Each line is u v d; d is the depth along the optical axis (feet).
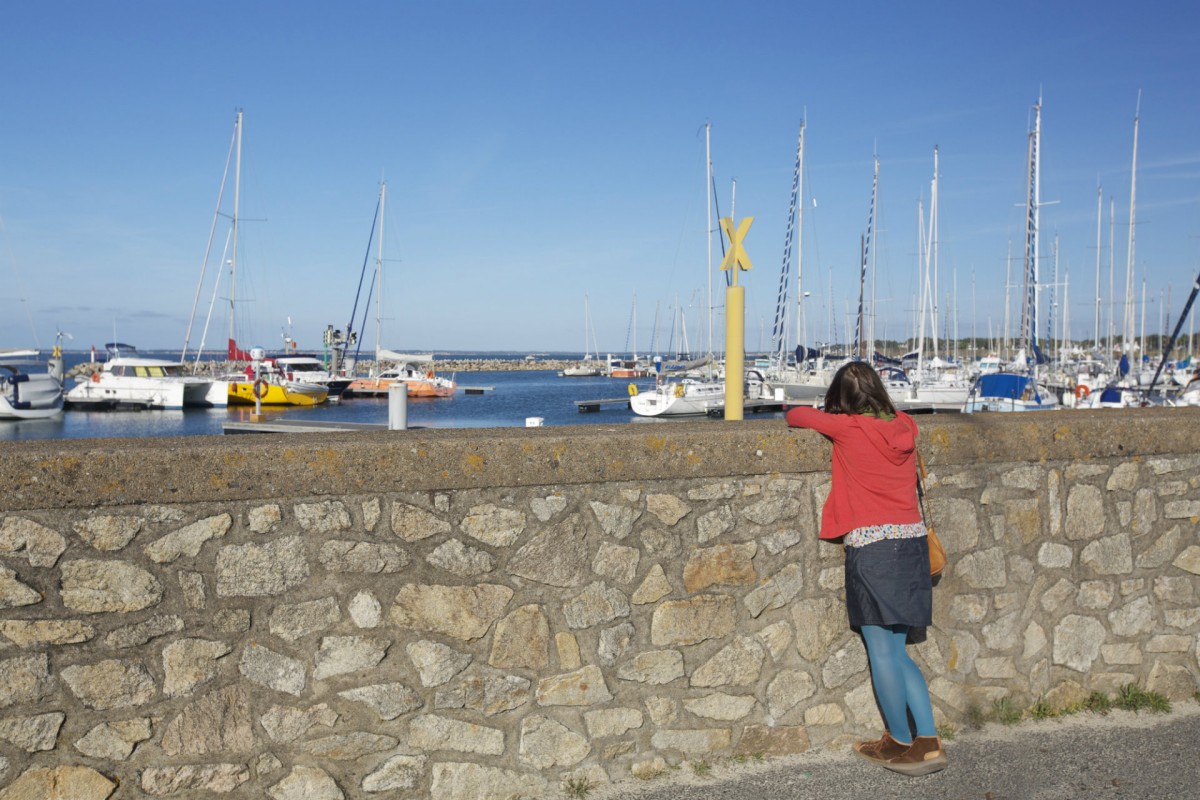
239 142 190.49
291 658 11.15
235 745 10.97
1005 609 14.46
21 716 10.20
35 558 10.19
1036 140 128.47
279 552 11.06
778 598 13.28
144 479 10.50
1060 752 13.50
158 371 184.65
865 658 13.71
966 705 14.32
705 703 12.94
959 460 13.93
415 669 11.62
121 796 10.58
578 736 12.35
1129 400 97.35
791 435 13.15
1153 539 15.33
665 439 12.56
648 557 12.63
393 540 11.48
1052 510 14.69
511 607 12.00
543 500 12.11
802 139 153.99
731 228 17.93
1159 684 15.42
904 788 12.44
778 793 12.29
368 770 11.48
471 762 11.89
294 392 190.60
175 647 10.73
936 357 157.58
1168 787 12.48
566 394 268.62
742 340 17.87
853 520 12.51
